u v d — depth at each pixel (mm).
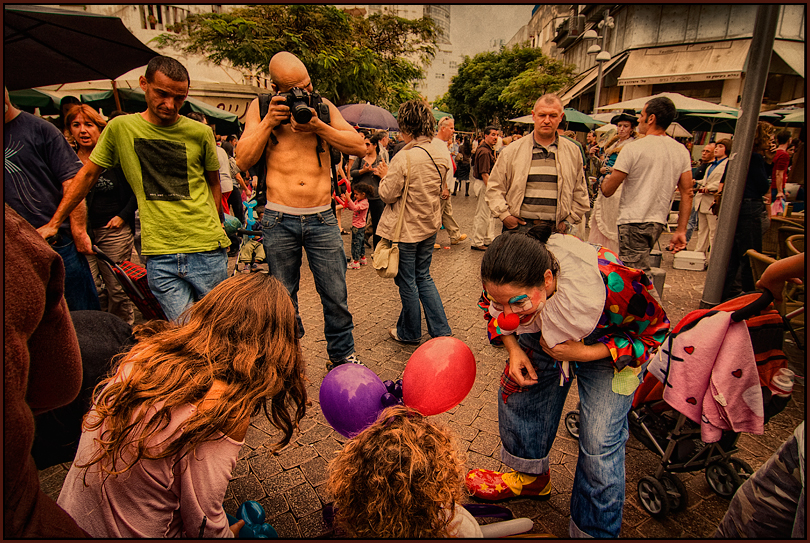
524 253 1371
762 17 3955
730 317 1806
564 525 1997
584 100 24266
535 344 1896
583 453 1698
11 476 849
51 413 1836
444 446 1195
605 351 1584
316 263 3012
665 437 2125
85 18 3680
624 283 1514
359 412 1570
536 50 26000
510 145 3623
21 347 852
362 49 12562
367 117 10016
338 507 1219
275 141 2818
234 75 14805
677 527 1990
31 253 888
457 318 4328
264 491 2152
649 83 16969
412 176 3260
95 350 1924
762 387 1866
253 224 5434
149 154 2463
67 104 5137
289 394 1489
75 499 1238
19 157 2650
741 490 1552
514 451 2027
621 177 3768
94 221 3740
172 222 2553
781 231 4070
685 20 16453
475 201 13289
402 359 3477
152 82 2334
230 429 1253
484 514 1570
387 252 3373
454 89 32094
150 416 1175
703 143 14555
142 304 2541
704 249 6656
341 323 3127
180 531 1351
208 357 1276
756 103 4113
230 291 1390
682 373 1908
